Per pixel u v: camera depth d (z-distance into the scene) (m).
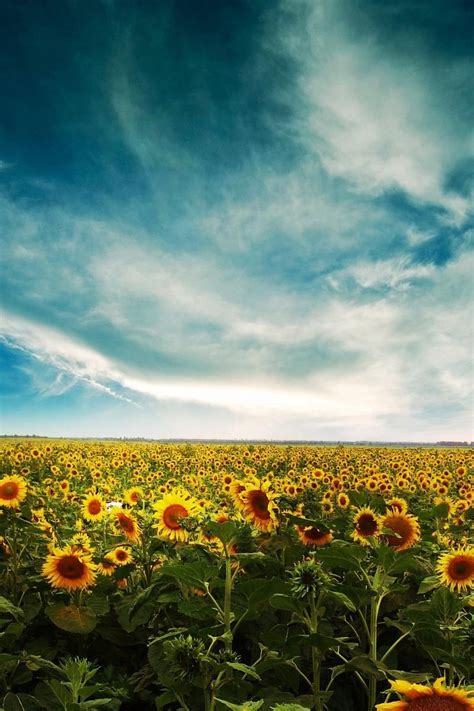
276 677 4.65
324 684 5.08
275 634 4.32
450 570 4.83
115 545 6.59
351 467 26.48
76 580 5.72
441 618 4.29
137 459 29.66
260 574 5.41
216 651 4.96
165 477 23.70
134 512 6.84
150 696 4.67
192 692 3.96
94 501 9.12
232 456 33.47
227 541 4.38
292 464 27.59
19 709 4.04
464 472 23.81
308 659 5.03
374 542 4.70
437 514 7.23
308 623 3.94
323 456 37.78
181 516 6.03
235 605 4.56
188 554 5.19
